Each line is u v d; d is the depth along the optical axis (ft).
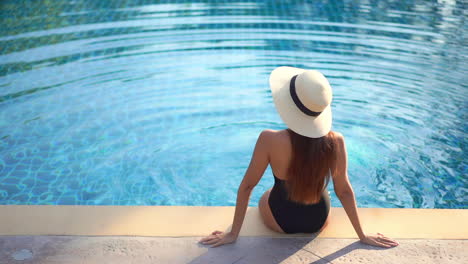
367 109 17.76
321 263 8.57
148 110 17.24
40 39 22.24
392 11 27.27
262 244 8.99
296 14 26.17
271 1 27.68
